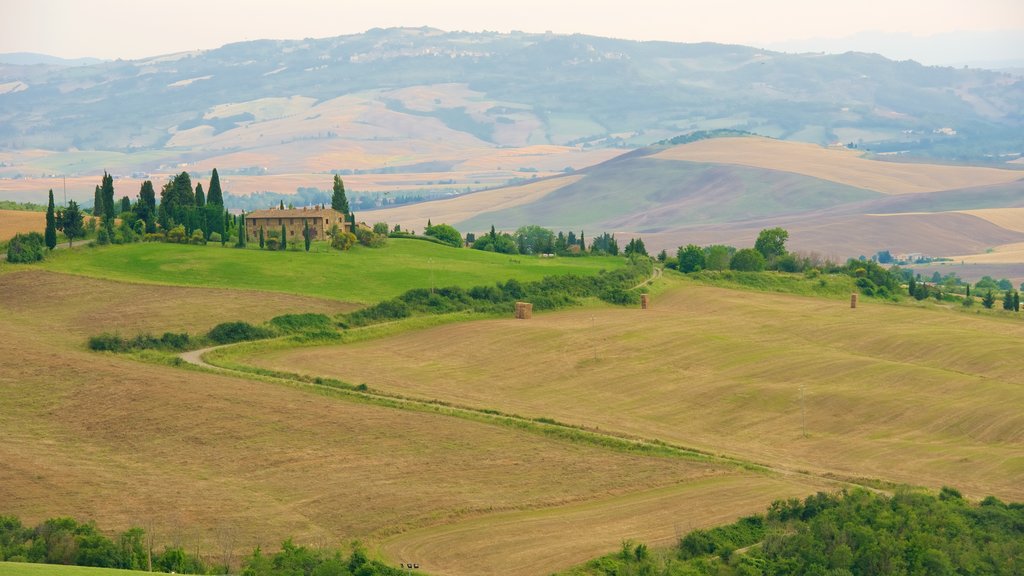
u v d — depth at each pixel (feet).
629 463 564.30
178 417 591.78
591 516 481.05
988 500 510.99
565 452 579.07
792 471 565.12
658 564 417.69
